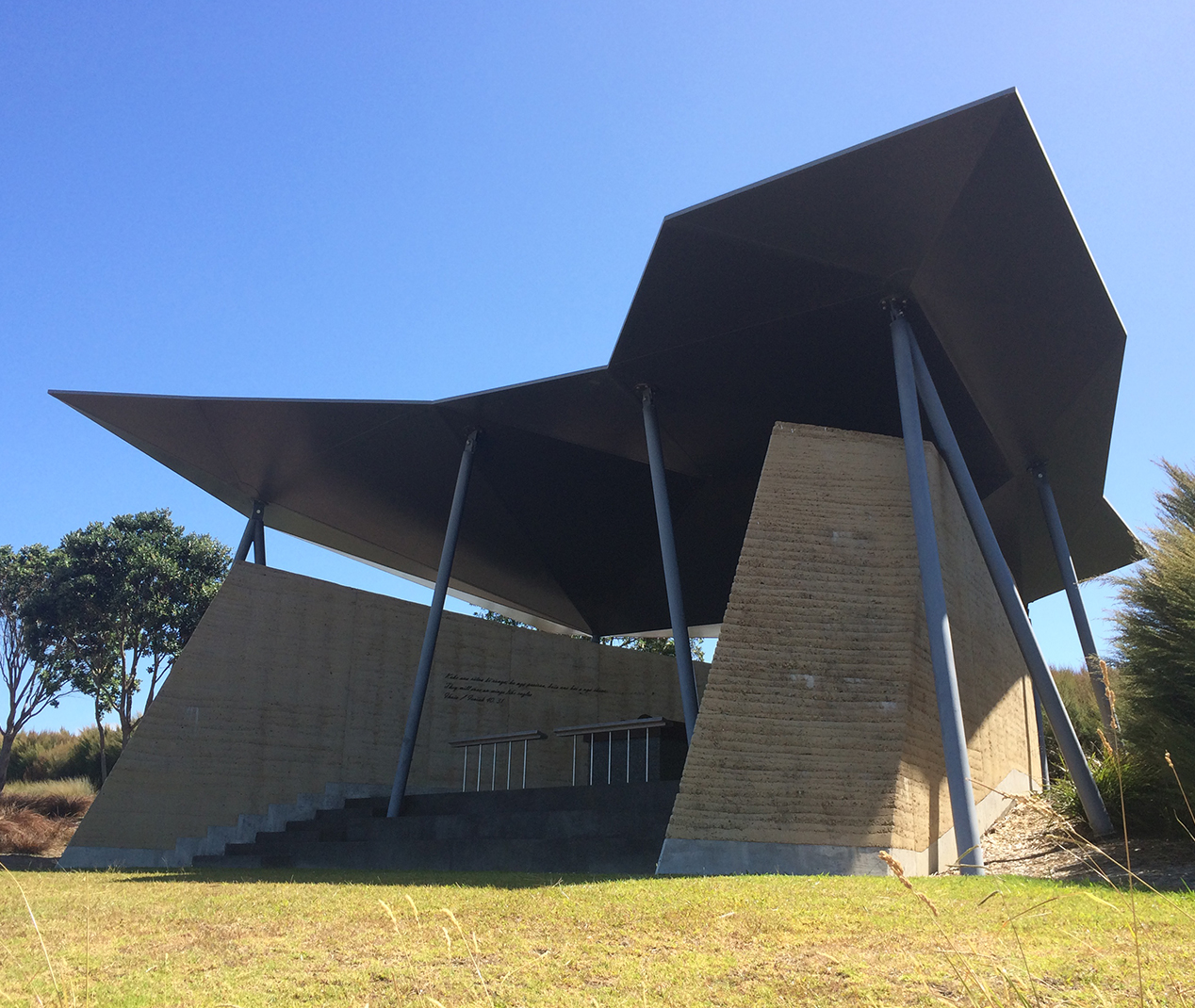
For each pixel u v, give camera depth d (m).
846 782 10.47
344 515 21.47
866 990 4.33
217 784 16.33
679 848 10.17
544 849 11.53
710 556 24.62
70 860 14.59
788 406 16.81
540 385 16.69
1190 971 4.36
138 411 17.28
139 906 8.10
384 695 18.86
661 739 16.55
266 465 19.20
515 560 24.22
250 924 6.86
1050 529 17.14
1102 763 12.02
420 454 19.28
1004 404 15.40
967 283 12.90
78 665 34.19
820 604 11.58
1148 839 10.20
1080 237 12.12
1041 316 13.49
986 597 14.77
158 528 36.88
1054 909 6.11
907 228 12.09
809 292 13.53
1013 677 15.99
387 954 5.57
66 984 4.86
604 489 21.33
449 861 12.38
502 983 4.83
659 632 29.06
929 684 11.60
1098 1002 3.88
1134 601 10.08
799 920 6.11
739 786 10.48
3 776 32.62
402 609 19.64
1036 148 10.91
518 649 21.23
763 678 11.08
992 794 13.41
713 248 12.76
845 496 12.30
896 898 6.97
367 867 13.30
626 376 15.96
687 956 5.29
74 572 34.62
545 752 20.98
